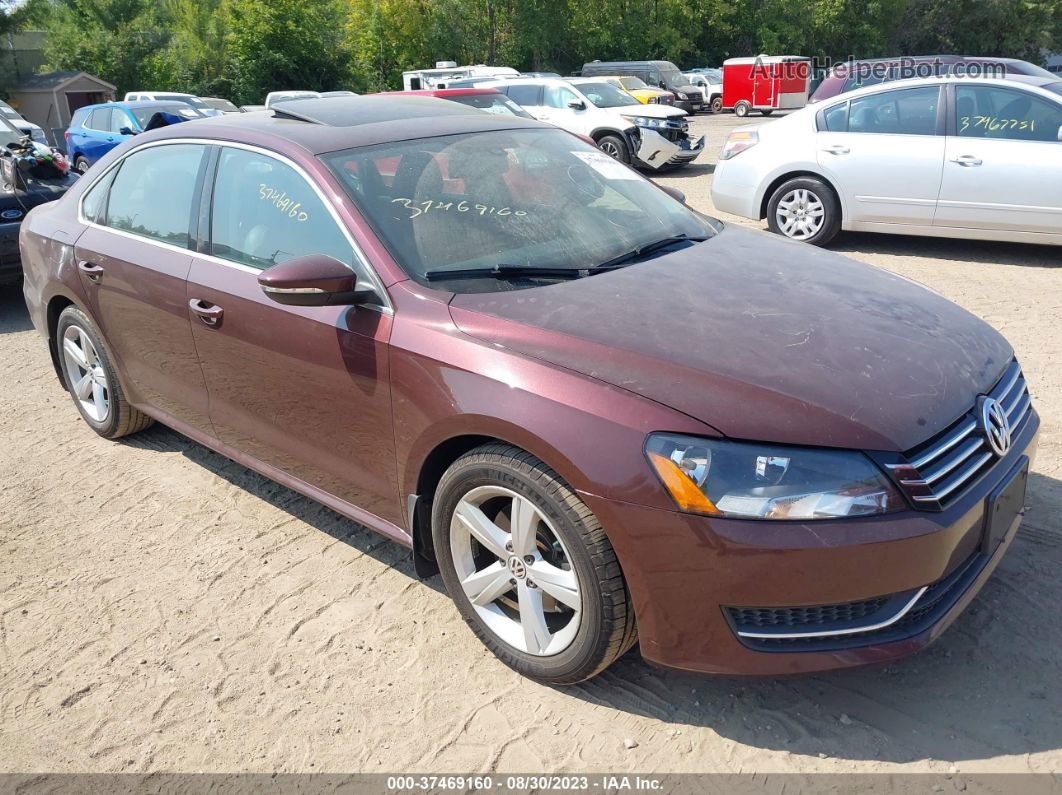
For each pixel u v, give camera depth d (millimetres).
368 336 2891
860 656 2311
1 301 7801
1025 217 7238
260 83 39688
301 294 2818
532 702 2670
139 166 4051
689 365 2436
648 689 2691
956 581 2479
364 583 3326
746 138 8555
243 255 3414
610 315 2691
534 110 16016
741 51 50938
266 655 2949
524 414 2457
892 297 3004
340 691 2766
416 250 3002
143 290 3789
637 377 2418
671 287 2918
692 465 2252
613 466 2318
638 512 2293
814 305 2844
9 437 4793
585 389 2418
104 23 41750
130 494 4102
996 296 6461
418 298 2842
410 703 2697
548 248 3141
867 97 7855
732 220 9977
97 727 2676
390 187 3193
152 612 3211
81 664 2957
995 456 2553
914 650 2334
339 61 42094
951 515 2326
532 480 2484
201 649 2998
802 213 8258
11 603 3311
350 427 3059
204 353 3576
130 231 3994
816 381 2396
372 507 3145
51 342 4770
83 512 3957
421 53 43500
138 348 3990
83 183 4480
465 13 42969
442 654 2910
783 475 2227
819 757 2387
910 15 54250
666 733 2516
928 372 2533
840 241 8617
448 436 2682
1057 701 2521
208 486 4148
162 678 2869
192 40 40031
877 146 7723
